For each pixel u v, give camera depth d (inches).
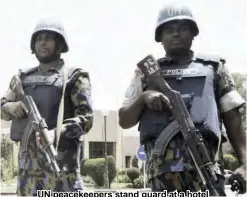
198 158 139.5
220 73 149.6
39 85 178.9
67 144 177.5
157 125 145.9
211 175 138.0
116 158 984.9
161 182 144.9
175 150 143.2
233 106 147.5
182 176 142.5
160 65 152.0
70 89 179.8
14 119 182.7
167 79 148.7
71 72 180.5
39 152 175.2
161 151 143.6
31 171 176.6
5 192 470.0
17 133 180.9
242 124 149.9
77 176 180.4
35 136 175.3
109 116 956.0
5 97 185.9
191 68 148.6
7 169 534.3
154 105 144.0
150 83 149.7
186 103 144.5
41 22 180.7
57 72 180.9
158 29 153.3
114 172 821.9
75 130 174.1
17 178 183.3
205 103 144.3
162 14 151.3
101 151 973.2
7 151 531.2
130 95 153.1
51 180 174.2
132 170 829.2
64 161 176.2
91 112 179.6
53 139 171.6
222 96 150.1
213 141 145.9
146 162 152.4
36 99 177.6
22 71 186.1
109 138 974.4
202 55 152.1
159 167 144.6
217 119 145.9
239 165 145.9
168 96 144.6
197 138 140.2
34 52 185.0
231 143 150.8
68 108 180.7
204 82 146.3
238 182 143.0
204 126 142.6
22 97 178.7
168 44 150.1
